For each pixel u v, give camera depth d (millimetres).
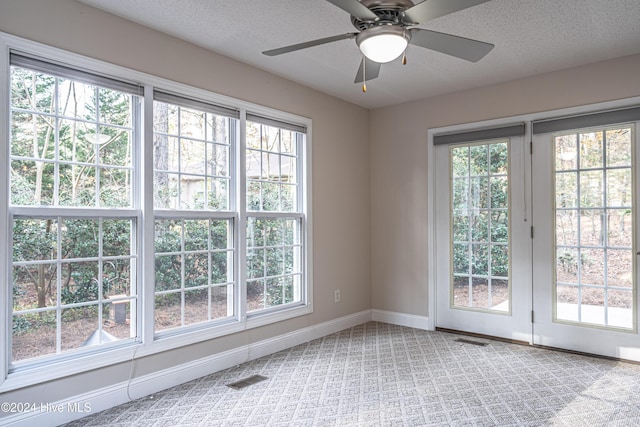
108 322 2602
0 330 2113
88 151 2541
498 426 2287
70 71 2410
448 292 4246
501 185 3939
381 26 1898
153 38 2805
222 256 3289
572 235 3574
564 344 3592
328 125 4250
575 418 2367
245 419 2385
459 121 4164
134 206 2750
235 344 3305
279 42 3027
